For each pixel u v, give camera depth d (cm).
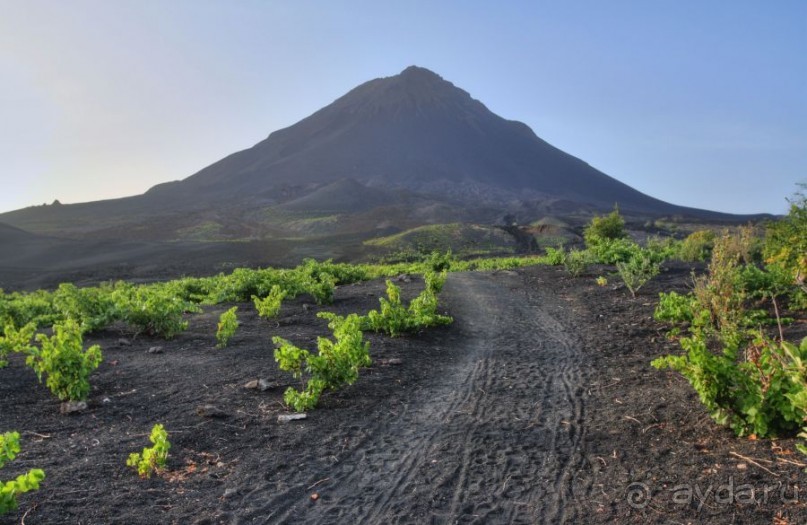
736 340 597
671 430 537
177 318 1023
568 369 809
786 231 1187
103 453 507
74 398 642
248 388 704
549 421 599
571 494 437
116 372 777
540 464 493
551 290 1522
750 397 483
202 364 821
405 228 13925
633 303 1245
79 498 420
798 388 453
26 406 637
